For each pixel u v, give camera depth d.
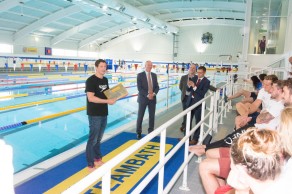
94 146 3.84
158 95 13.59
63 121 7.89
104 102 3.51
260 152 1.08
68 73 22.58
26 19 21.14
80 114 8.80
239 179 1.18
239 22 27.77
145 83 5.18
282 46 14.41
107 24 27.70
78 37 29.05
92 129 3.61
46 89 13.95
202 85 5.06
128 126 6.32
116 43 33.41
